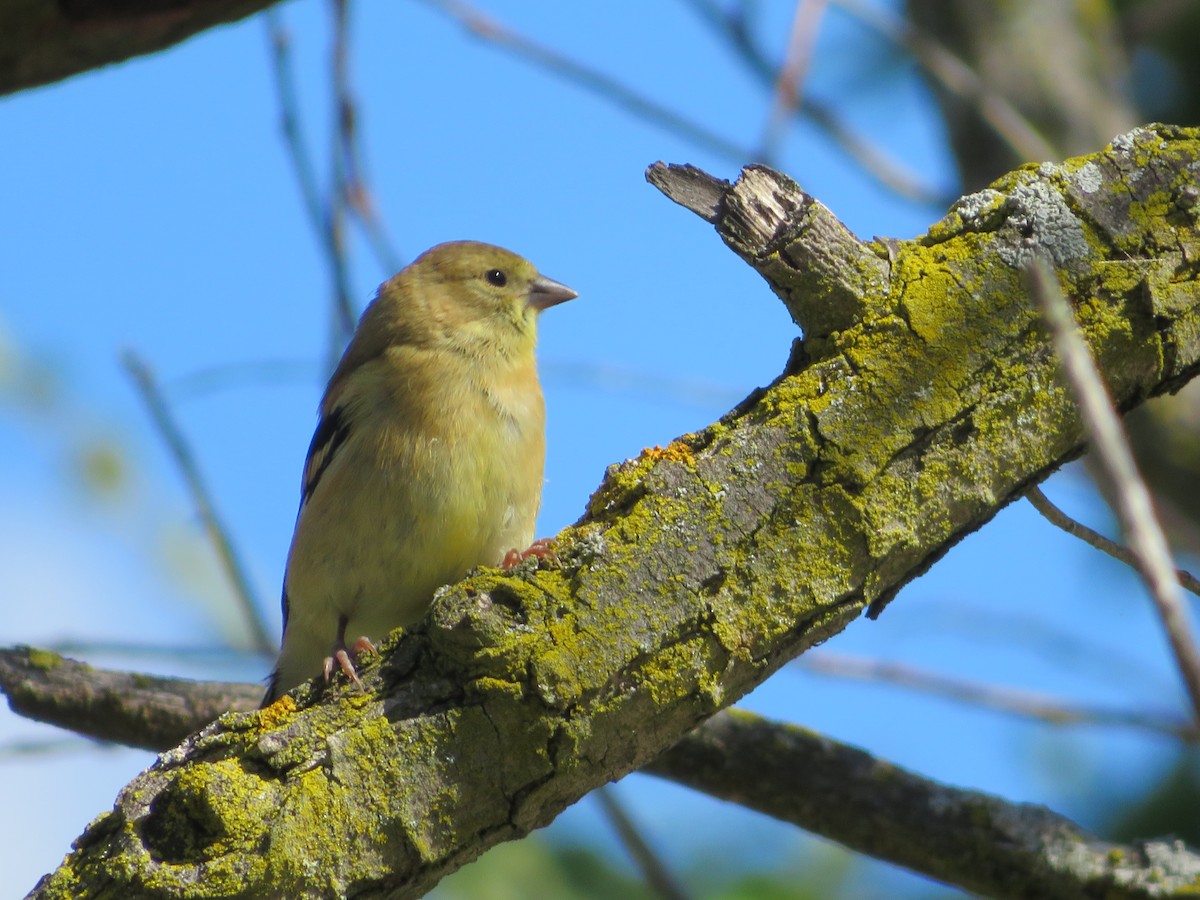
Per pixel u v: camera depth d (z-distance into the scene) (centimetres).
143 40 726
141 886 558
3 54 709
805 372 644
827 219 635
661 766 923
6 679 932
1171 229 643
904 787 899
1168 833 1156
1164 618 325
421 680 602
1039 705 922
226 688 978
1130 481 348
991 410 631
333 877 577
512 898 1121
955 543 646
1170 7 1373
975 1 1370
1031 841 867
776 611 619
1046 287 402
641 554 615
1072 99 1320
